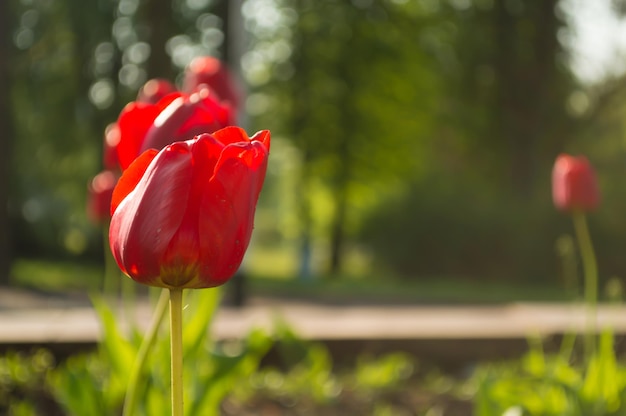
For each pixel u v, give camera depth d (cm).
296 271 2836
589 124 2397
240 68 1270
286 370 490
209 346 306
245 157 131
